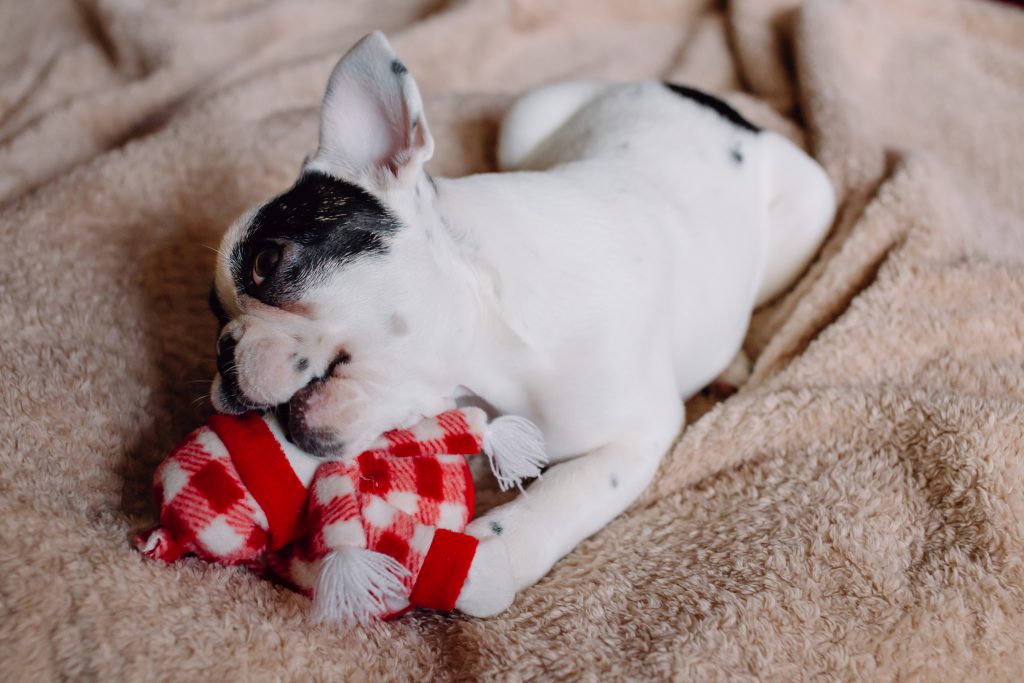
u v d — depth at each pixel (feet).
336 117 2.00
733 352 2.66
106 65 3.62
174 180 2.79
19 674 1.72
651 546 2.14
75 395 2.20
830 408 2.30
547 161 2.77
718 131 2.67
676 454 2.31
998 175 3.20
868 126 3.11
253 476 1.86
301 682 1.80
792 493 2.17
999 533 2.03
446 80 3.67
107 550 1.87
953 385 2.38
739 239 2.54
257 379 1.89
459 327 2.05
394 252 1.95
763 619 1.93
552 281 2.12
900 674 1.89
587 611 1.99
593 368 2.16
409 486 1.95
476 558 1.94
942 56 3.63
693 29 3.97
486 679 1.87
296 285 1.91
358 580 1.76
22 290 2.39
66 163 3.18
